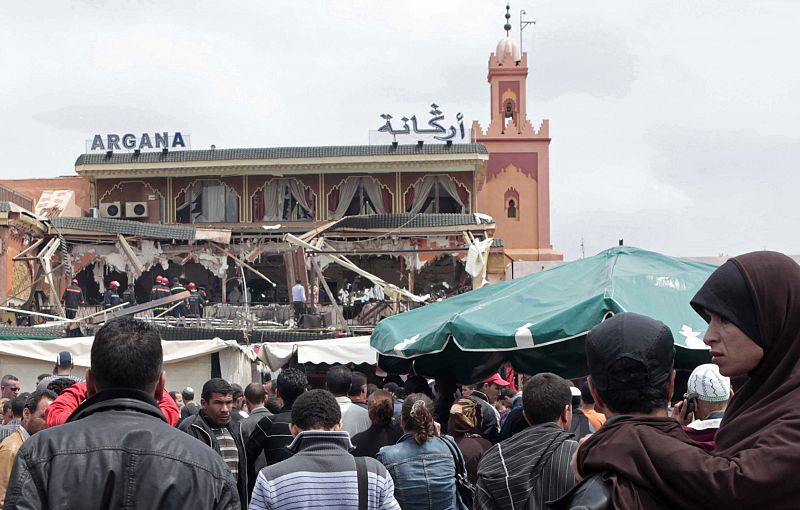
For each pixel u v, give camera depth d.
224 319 30.69
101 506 3.11
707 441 3.52
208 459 3.32
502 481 5.02
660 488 2.71
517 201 50.88
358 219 38.16
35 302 33.28
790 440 2.63
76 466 3.16
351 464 5.10
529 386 5.29
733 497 2.58
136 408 3.39
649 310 7.89
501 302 8.77
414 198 42.84
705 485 2.62
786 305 2.88
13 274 33.97
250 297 40.91
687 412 5.43
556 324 7.90
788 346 2.87
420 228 38.28
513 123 51.97
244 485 7.70
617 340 3.08
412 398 6.70
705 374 5.24
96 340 3.48
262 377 24.73
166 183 43.03
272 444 8.01
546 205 50.75
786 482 2.57
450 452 6.53
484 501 5.08
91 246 36.09
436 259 39.91
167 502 3.14
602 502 2.76
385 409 7.86
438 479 6.33
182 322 29.19
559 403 5.19
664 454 2.73
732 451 2.75
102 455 3.19
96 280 36.84
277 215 42.72
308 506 4.94
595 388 3.15
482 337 8.18
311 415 5.26
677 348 7.98
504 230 50.69
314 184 42.78
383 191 42.94
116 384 3.43
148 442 3.25
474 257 34.47
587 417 7.80
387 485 5.14
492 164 51.09
